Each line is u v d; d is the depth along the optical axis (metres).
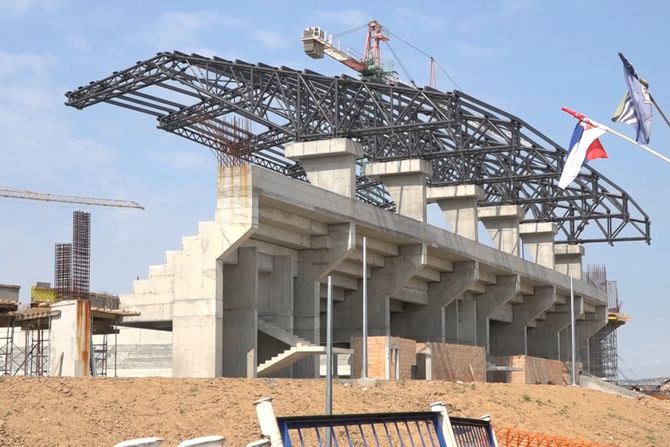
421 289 90.94
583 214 108.81
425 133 87.31
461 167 94.50
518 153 92.44
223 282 65.00
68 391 35.62
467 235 95.06
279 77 78.38
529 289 109.75
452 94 76.06
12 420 31.78
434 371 71.00
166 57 81.50
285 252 70.00
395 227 76.12
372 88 77.25
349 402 43.16
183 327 61.25
